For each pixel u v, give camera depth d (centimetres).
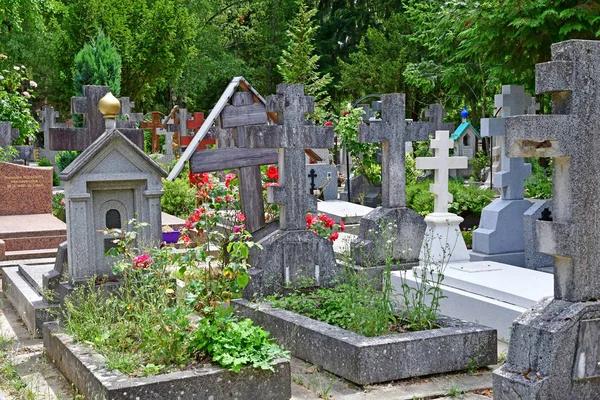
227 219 975
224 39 4512
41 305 826
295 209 873
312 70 3812
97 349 614
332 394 588
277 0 4453
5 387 618
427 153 2256
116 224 828
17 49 3538
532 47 1323
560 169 494
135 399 514
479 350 649
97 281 799
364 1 4284
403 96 1023
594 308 488
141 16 3478
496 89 2411
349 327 688
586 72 485
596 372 489
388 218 1009
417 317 703
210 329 574
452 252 957
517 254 1057
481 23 1302
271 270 848
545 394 473
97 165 802
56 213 1689
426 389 600
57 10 2862
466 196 1385
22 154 2056
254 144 855
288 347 700
